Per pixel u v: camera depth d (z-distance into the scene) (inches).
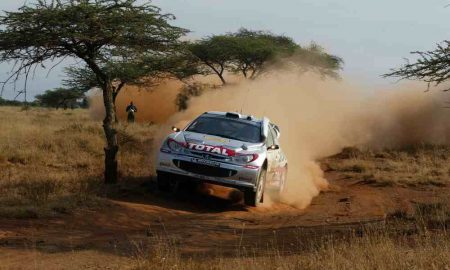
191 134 444.8
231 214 401.7
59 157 606.9
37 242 284.8
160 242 290.4
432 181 591.2
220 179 417.1
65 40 425.4
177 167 424.5
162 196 438.6
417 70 386.6
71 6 408.2
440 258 245.0
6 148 621.9
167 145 434.9
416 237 303.9
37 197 372.8
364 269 233.6
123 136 698.2
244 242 313.6
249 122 469.7
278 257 257.0
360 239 285.6
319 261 243.8
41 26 405.1
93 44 442.3
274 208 446.0
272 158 457.1
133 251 277.7
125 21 424.2
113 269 242.1
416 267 235.3
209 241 313.9
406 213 402.9
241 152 422.3
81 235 308.2
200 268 240.7
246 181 417.4
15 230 304.0
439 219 359.9
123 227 336.8
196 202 435.5
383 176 617.9
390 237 311.4
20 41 410.0
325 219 395.9
